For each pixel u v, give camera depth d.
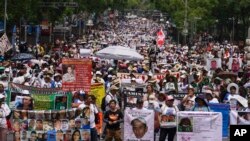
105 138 24.75
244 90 30.08
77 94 27.14
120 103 29.08
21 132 23.48
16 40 80.62
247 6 125.44
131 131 23.41
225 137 25.77
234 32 138.62
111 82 33.72
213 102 26.83
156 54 72.06
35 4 86.69
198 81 36.22
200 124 22.78
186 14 128.12
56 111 23.47
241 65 58.53
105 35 166.25
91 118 23.69
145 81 36.38
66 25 133.00
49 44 92.12
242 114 23.89
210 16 132.50
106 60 53.28
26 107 24.77
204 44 128.38
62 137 23.48
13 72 36.84
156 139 25.92
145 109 23.39
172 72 40.47
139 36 170.75
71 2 105.25
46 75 32.62
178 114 22.84
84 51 56.81
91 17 194.75
